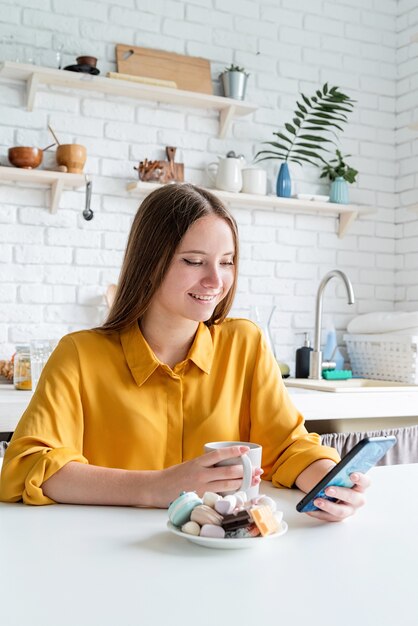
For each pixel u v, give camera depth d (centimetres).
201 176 340
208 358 147
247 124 350
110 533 103
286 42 358
